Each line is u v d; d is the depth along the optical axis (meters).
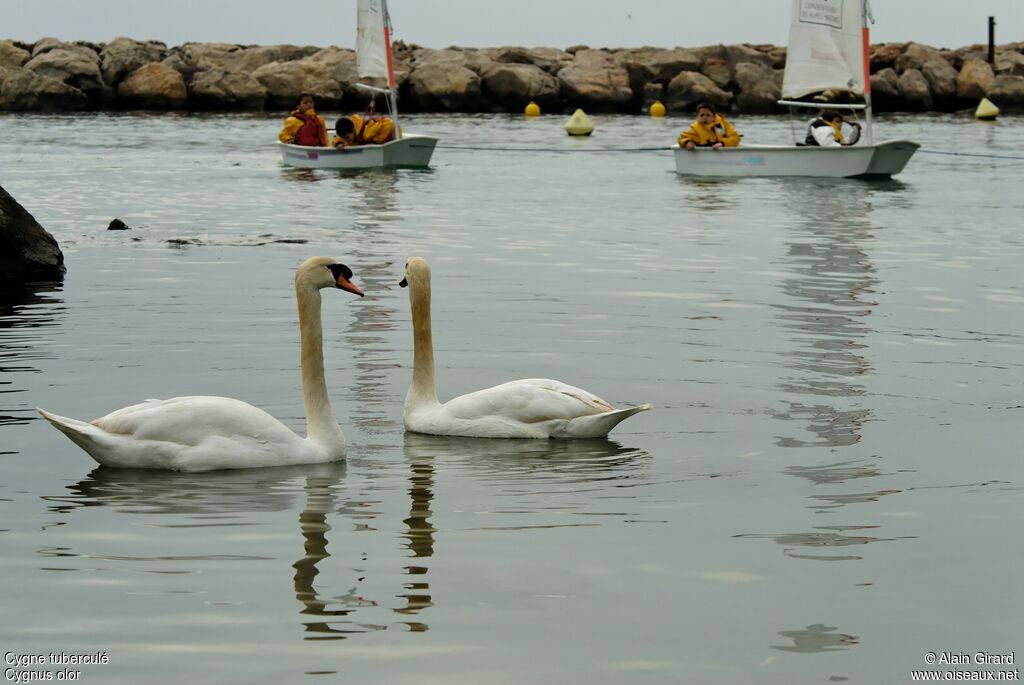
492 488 9.49
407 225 25.67
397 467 10.07
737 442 10.77
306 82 70.81
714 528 8.59
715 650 6.76
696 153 37.12
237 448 9.97
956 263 20.73
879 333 15.19
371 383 12.77
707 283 18.67
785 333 15.14
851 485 9.55
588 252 21.91
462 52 79.31
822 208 28.83
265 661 6.60
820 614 7.20
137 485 9.49
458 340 14.71
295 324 15.45
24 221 18.92
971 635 6.95
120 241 22.94
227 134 52.41
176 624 7.02
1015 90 71.19
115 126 56.81
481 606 7.28
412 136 38.59
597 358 13.85
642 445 10.69
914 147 35.38
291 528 8.56
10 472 9.78
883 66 75.44
